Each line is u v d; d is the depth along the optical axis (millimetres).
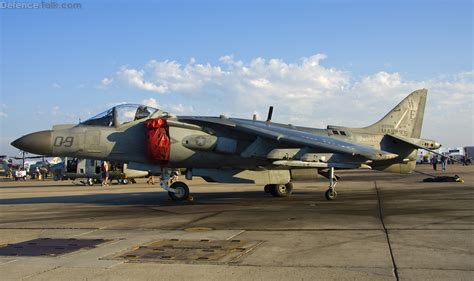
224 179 15688
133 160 15336
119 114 15258
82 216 11750
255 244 7160
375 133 18906
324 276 5156
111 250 6938
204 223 9867
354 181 28562
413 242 7051
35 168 57688
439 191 18281
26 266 5949
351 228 8609
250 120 16797
